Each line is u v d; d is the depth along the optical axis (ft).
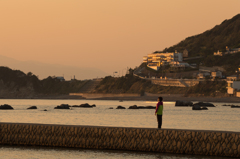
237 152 109.70
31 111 456.04
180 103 648.38
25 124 134.72
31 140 132.05
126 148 122.01
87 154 118.11
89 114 396.98
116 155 116.26
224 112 453.17
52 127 130.52
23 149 126.93
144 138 120.16
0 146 132.05
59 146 129.59
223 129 218.18
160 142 118.42
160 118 131.75
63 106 529.04
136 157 113.29
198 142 114.52
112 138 123.65
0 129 135.03
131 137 121.49
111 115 379.14
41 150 124.77
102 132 124.67
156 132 119.14
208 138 113.50
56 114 392.47
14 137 133.80
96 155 116.57
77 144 127.44
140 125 244.83
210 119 317.22
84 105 604.90
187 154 116.06
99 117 342.64
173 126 238.27
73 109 524.52
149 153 118.93
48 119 310.04
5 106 497.46
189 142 115.44
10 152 121.80
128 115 380.58
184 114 402.52
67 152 121.29
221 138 111.96
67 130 128.67
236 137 110.32
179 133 116.78
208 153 113.50
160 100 133.18
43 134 131.03
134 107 545.85
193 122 279.08
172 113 423.23
